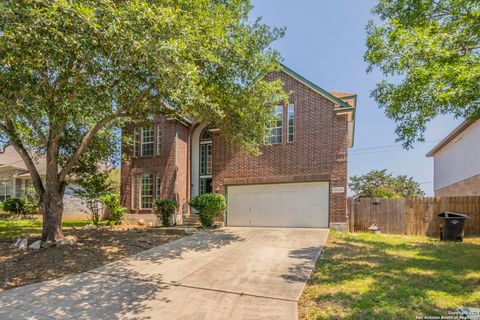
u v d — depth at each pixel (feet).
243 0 31.09
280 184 43.21
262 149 44.09
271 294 16.15
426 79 24.73
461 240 32.83
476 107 24.82
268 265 21.85
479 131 47.96
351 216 41.39
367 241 31.37
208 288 17.31
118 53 18.26
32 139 37.17
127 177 53.72
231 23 29.48
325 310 13.74
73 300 15.84
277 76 43.98
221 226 43.73
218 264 22.44
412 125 29.07
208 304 15.01
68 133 36.52
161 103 29.09
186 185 53.72
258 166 44.04
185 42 21.21
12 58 16.55
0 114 17.26
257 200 44.27
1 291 17.35
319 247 27.71
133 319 13.42
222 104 32.07
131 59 19.04
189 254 25.76
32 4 16.08
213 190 46.26
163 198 50.06
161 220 46.80
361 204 41.65
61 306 15.06
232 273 20.13
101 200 47.37
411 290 15.78
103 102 19.44
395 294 15.25
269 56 32.32
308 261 22.59
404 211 39.88
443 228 33.63
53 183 29.63
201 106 30.66
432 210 38.93
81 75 19.06
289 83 43.39
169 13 19.74
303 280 18.28
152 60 19.13
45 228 29.01
